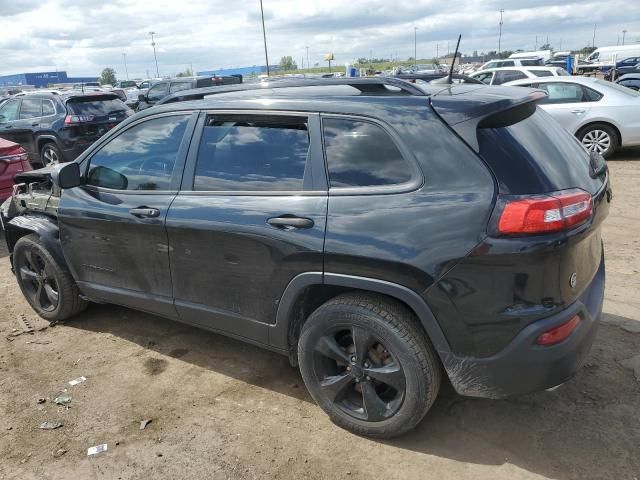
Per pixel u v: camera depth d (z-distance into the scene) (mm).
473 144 2455
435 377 2662
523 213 2297
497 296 2387
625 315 4035
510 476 2607
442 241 2436
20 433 3084
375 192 2633
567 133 3049
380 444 2879
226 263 3113
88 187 3863
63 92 11289
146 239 3463
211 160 3240
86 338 4176
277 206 2891
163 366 3732
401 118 2631
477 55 67062
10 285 5348
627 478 2551
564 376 2494
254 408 3230
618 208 6957
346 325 2775
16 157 6949
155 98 18438
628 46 36531
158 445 2945
